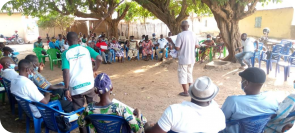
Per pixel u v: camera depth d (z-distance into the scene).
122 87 6.39
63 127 3.04
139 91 6.00
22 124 4.09
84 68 3.38
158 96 5.57
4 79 4.20
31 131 3.81
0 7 9.43
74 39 3.42
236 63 8.41
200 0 9.34
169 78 7.21
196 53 9.63
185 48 5.12
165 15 10.95
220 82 6.58
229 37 8.91
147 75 7.72
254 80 2.38
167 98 5.41
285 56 7.15
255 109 2.41
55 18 21.36
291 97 2.42
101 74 2.22
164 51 10.12
